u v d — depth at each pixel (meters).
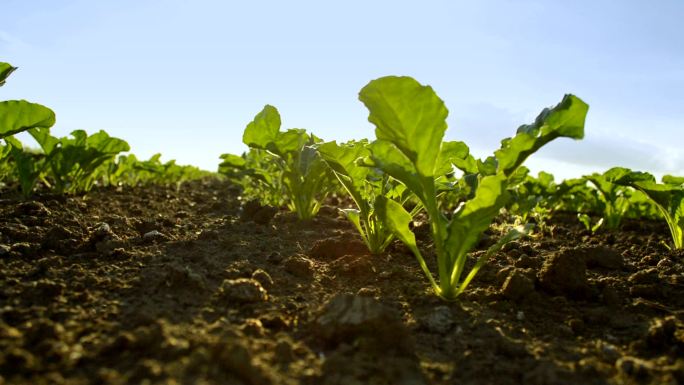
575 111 0.35
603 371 0.31
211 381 0.25
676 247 0.71
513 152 0.37
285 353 0.30
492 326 0.37
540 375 0.29
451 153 0.55
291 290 0.42
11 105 0.64
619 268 0.56
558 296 0.44
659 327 0.35
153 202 0.93
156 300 0.37
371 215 0.55
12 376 0.25
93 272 0.43
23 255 0.46
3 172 0.96
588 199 1.15
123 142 0.90
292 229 0.70
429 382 0.28
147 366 0.26
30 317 0.33
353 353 0.31
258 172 0.88
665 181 0.81
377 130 0.38
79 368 0.27
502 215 1.00
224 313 0.36
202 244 0.56
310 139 0.79
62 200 0.80
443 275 0.41
